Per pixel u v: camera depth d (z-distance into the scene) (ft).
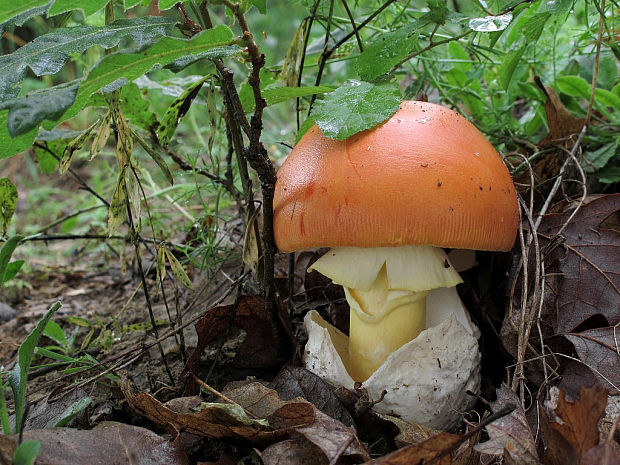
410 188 0.57
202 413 0.58
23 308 1.24
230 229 1.00
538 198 0.89
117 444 0.56
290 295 0.88
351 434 0.55
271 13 1.86
